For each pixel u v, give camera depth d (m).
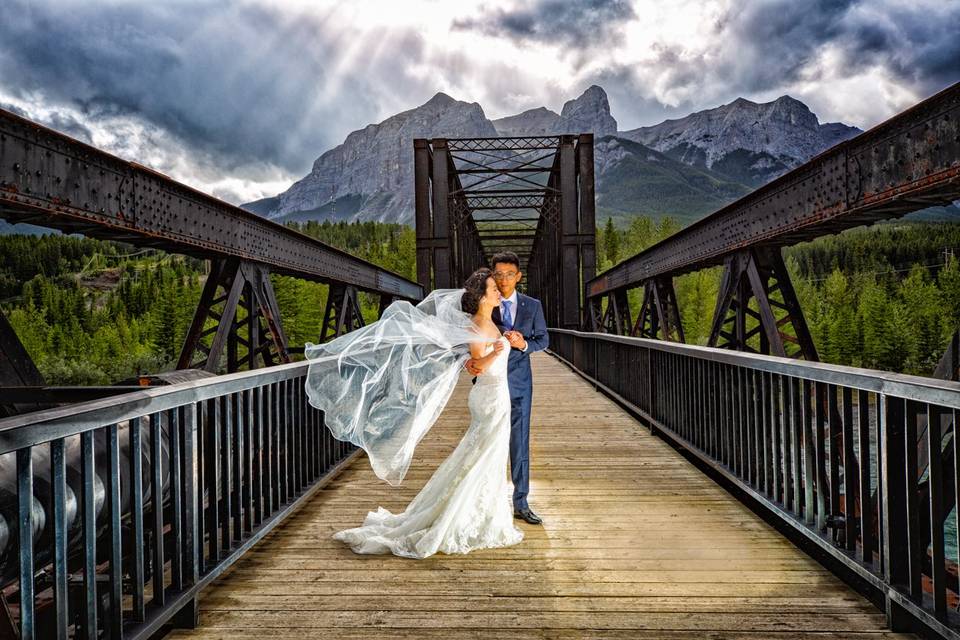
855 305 97.50
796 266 108.69
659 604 2.97
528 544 3.82
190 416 2.88
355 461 6.30
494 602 3.01
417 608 2.96
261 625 2.81
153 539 2.58
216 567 3.03
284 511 4.04
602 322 21.53
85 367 85.25
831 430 3.37
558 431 7.70
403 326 3.80
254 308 8.23
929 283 103.25
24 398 4.08
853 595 3.06
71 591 3.85
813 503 3.49
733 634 2.68
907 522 2.56
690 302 83.69
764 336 7.86
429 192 22.41
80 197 4.51
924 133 4.10
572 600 3.03
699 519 4.29
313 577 3.34
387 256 124.38
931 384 2.31
